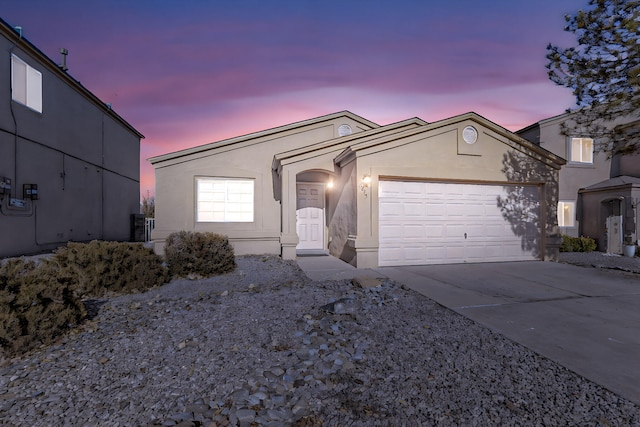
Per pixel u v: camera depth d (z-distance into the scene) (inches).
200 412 103.8
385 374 127.6
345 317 190.4
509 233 395.2
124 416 101.3
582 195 570.3
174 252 301.6
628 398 111.4
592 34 293.7
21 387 117.4
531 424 98.9
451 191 378.9
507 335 166.1
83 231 544.4
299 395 113.6
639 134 320.5
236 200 440.1
